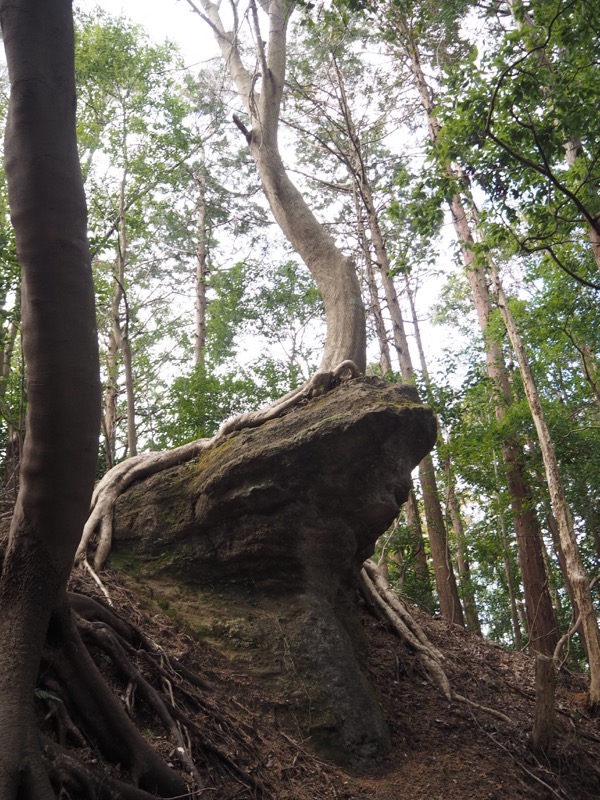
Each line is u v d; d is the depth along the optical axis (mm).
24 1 4098
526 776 7289
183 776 4781
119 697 5141
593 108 10383
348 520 7465
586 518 18141
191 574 7387
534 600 17156
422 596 17672
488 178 11273
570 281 16781
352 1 11141
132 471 8031
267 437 7383
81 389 4039
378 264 20859
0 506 8094
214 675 6484
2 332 11461
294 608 7117
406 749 7141
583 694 10695
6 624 4133
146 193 17219
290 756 6016
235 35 9977
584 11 10031
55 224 3979
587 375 15930
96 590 6637
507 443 17875
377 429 7133
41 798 3691
